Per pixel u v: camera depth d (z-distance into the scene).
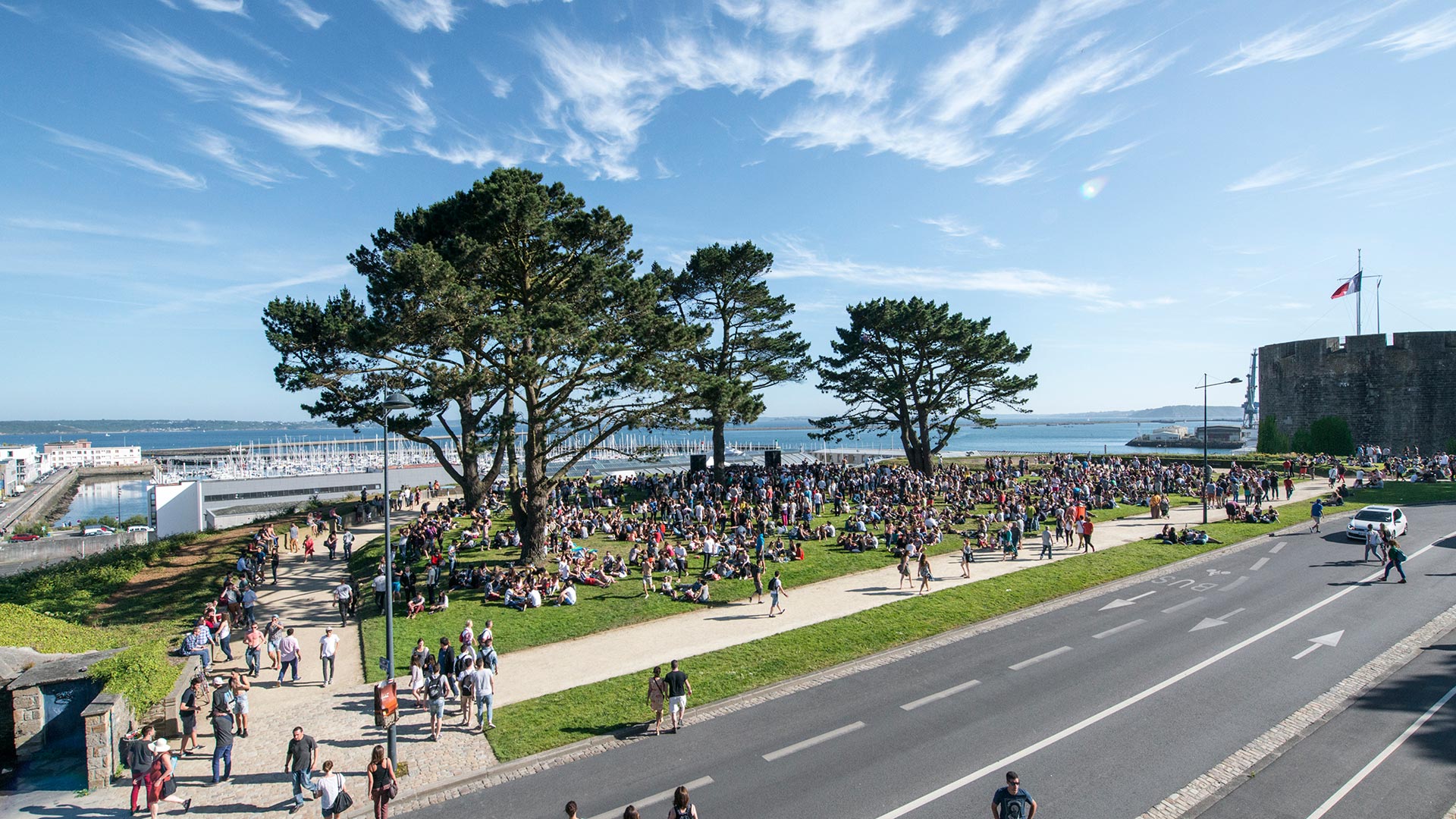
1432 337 64.31
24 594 28.53
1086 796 12.73
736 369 50.00
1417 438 64.56
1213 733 14.95
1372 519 32.31
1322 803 12.27
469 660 17.30
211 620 21.88
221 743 14.52
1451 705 15.71
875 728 15.78
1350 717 15.39
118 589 29.30
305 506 48.47
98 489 165.50
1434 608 22.33
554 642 22.34
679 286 48.34
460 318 26.50
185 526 46.81
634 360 29.41
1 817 13.26
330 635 20.02
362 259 32.50
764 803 12.86
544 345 26.05
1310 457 56.44
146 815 13.19
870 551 32.03
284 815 13.20
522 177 29.12
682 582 27.31
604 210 30.83
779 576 26.95
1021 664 19.23
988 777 13.52
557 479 30.31
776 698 17.78
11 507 108.88
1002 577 27.92
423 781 14.10
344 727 16.81
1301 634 20.59
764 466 57.09
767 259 48.56
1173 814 12.09
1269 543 33.09
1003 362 54.88
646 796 13.27
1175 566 29.56
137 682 16.36
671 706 15.98
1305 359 70.81
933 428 55.75
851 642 21.20
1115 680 17.86
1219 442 158.38
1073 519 34.88
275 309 27.42
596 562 29.58
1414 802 12.18
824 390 56.34
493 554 31.86
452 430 38.88
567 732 16.05
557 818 12.63
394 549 32.97
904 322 51.62
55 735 16.03
